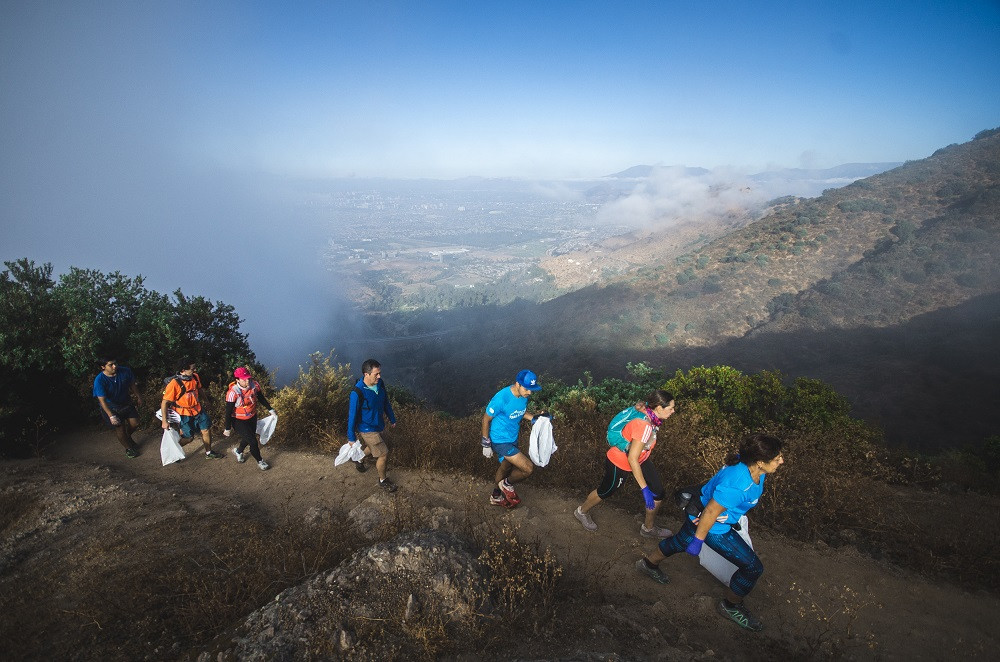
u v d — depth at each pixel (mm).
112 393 6676
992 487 6750
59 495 5328
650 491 3994
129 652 2951
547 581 3404
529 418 4836
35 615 3348
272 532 4438
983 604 3615
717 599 3541
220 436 7453
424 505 4773
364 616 2840
